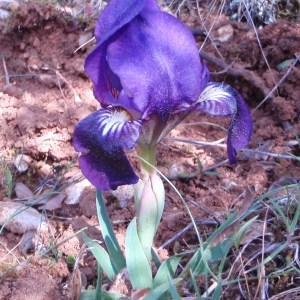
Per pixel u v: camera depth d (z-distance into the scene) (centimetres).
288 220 23
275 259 23
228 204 26
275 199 23
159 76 18
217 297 18
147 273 19
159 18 18
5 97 32
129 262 19
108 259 20
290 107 31
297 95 32
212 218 25
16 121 31
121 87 18
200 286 22
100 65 18
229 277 21
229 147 20
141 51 18
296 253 22
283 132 31
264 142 31
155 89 18
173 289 17
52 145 29
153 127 18
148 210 19
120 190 26
